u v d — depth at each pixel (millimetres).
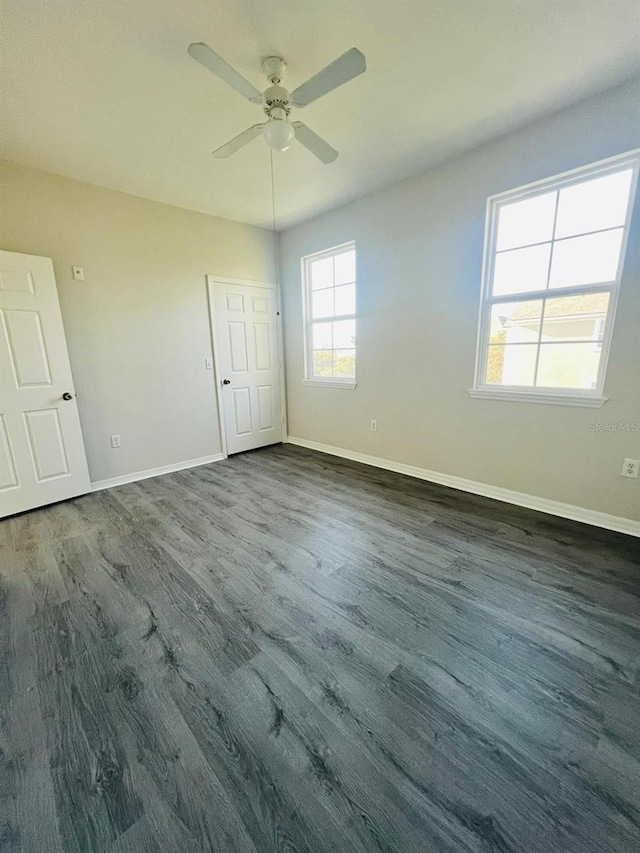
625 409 2248
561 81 1959
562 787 1013
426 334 3164
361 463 3949
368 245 3438
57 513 2801
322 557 2152
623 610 1679
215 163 2699
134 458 3496
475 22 1583
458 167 2727
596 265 2281
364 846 901
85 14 1486
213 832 935
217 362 4004
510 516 2613
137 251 3299
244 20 1553
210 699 1293
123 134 2324
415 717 1215
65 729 1199
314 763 1085
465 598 1780
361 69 1461
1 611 1750
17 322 2660
